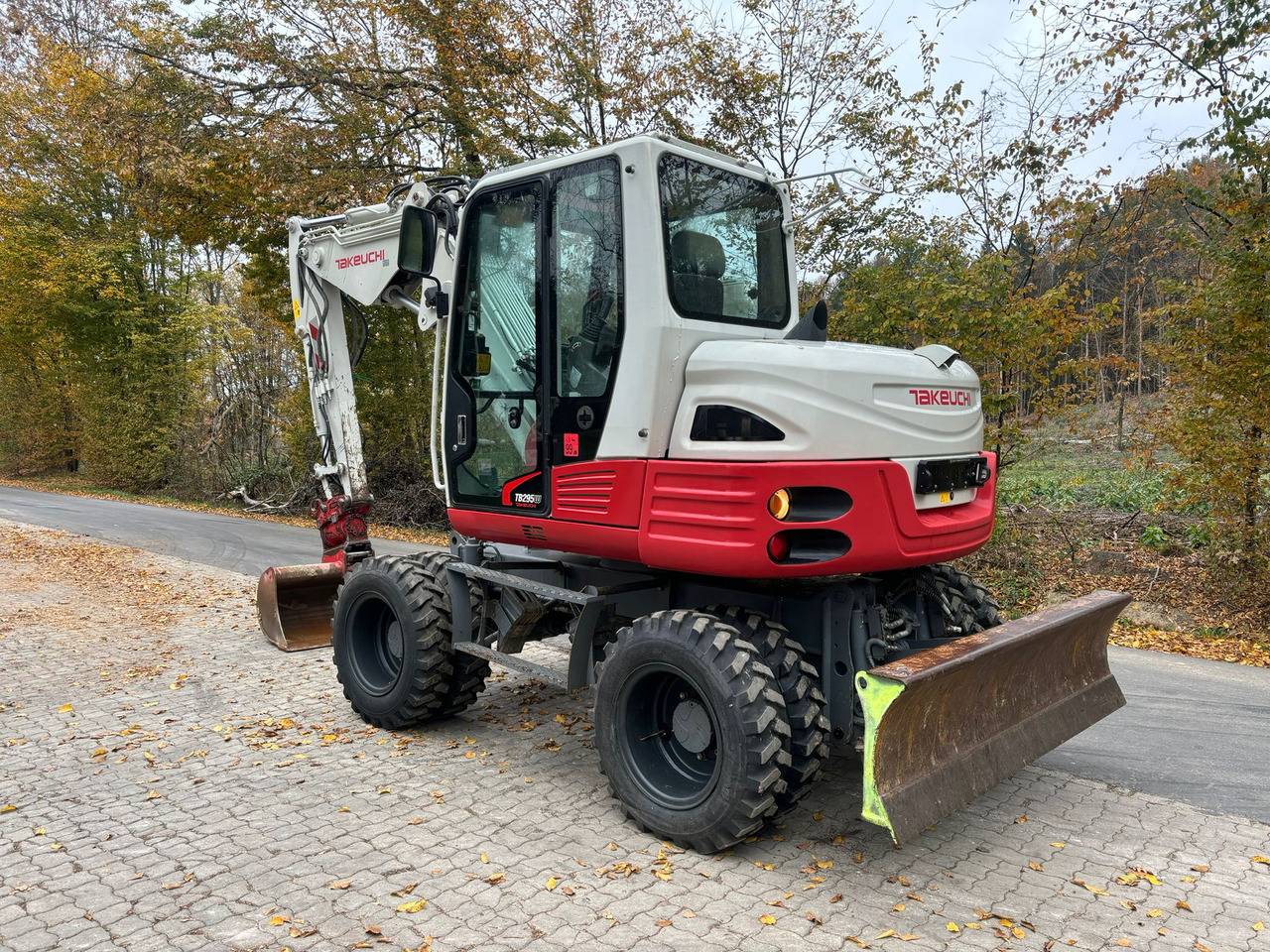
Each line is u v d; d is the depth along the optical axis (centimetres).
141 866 327
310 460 1816
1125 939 278
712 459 326
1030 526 1043
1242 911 297
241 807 381
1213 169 868
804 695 327
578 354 371
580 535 373
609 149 350
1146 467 913
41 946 273
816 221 1084
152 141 1358
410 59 1342
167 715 513
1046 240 946
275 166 1326
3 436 2747
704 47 1185
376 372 1545
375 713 482
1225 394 781
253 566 1094
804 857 334
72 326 2306
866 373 325
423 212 435
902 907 296
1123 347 1273
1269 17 763
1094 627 400
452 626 456
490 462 422
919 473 336
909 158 1025
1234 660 662
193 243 1573
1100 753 457
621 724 357
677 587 395
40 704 534
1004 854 339
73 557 1162
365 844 344
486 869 323
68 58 2108
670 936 277
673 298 345
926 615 403
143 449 2316
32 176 2288
